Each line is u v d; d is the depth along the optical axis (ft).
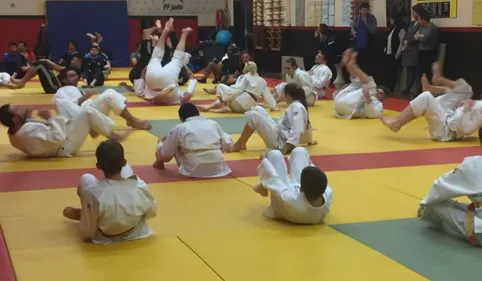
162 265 14.01
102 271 13.69
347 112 36.17
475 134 31.01
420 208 16.17
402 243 15.34
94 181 15.89
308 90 41.27
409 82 46.73
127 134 29.91
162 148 22.71
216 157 22.27
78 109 26.30
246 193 20.10
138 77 48.83
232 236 15.93
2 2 75.56
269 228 16.57
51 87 49.08
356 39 51.67
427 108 29.07
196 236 15.96
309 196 16.30
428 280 13.08
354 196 19.70
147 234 15.96
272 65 70.49
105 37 79.25
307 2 62.80
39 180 22.02
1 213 18.07
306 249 14.96
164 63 48.83
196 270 13.71
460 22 43.27
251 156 25.72
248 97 37.65
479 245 15.07
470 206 15.24
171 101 42.86
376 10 52.19
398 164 24.36
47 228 16.69
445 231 16.24
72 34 77.77
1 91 50.72
